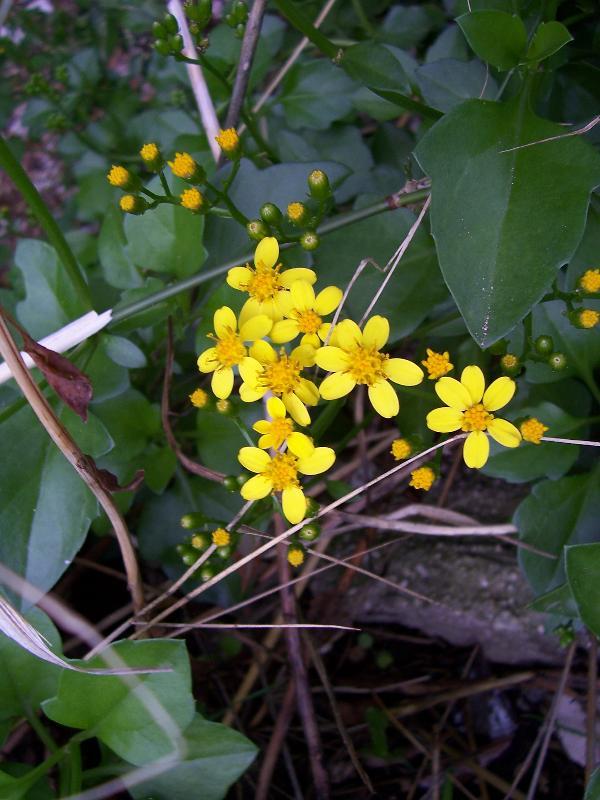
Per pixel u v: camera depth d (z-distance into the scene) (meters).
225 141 0.17
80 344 0.19
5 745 0.21
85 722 0.17
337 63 0.19
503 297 0.14
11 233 0.31
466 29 0.15
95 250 0.25
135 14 0.29
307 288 0.16
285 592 0.21
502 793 0.21
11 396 0.20
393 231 0.18
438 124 0.15
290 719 0.21
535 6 0.18
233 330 0.16
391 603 0.23
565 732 0.22
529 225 0.14
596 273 0.16
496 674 0.23
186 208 0.18
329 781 0.21
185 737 0.17
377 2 0.26
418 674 0.23
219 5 0.32
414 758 0.22
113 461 0.20
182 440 0.22
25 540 0.18
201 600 0.21
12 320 0.16
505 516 0.23
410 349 0.25
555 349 0.18
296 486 0.16
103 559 0.24
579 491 0.18
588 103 0.20
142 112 0.29
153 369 0.22
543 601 0.18
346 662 0.23
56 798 0.20
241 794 0.21
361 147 0.23
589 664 0.20
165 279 0.21
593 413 0.20
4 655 0.18
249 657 0.23
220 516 0.20
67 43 0.33
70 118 0.29
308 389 0.16
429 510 0.21
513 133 0.15
